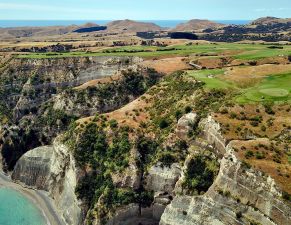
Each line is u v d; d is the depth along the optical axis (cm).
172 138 9756
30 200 11675
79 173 10338
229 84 11150
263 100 9450
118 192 9469
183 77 12244
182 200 8219
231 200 7394
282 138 8200
